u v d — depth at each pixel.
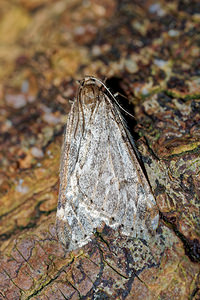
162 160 0.09
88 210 0.09
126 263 0.09
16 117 0.10
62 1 0.09
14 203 0.10
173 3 0.09
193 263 0.09
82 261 0.09
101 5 0.09
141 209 0.09
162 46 0.09
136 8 0.09
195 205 0.09
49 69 0.09
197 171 0.09
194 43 0.09
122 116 0.09
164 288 0.09
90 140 0.09
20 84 0.10
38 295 0.09
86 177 0.09
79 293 0.09
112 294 0.09
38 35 0.09
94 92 0.09
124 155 0.09
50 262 0.09
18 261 0.09
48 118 0.10
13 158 0.10
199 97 0.09
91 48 0.09
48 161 0.10
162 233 0.09
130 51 0.09
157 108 0.10
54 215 0.10
